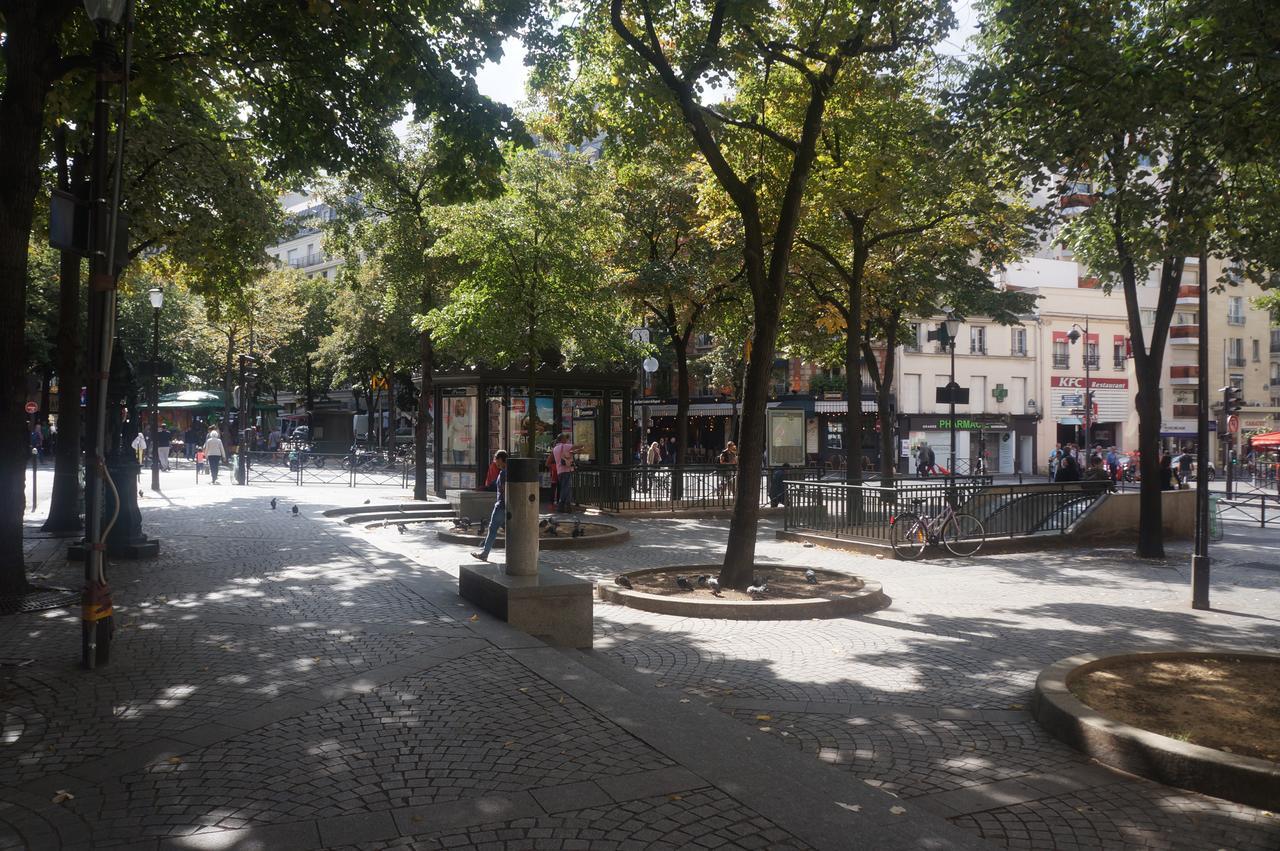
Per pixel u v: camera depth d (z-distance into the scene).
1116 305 50.03
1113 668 6.66
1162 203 8.04
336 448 45.69
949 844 3.65
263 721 5.06
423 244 21.81
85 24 10.03
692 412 50.62
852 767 5.13
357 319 39.62
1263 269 8.86
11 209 8.61
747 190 11.00
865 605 10.17
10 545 8.78
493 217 16.84
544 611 7.91
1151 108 7.45
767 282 11.11
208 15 11.23
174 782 4.18
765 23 11.34
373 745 4.68
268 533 14.57
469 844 3.56
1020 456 47.31
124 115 6.41
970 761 5.21
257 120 12.30
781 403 46.38
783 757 4.60
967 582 12.36
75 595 8.86
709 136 10.95
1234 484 35.56
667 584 11.09
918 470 39.41
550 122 17.16
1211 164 7.65
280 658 6.48
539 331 17.80
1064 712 5.51
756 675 7.32
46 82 8.82
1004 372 47.25
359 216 21.80
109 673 6.05
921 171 13.34
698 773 4.34
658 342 29.94
